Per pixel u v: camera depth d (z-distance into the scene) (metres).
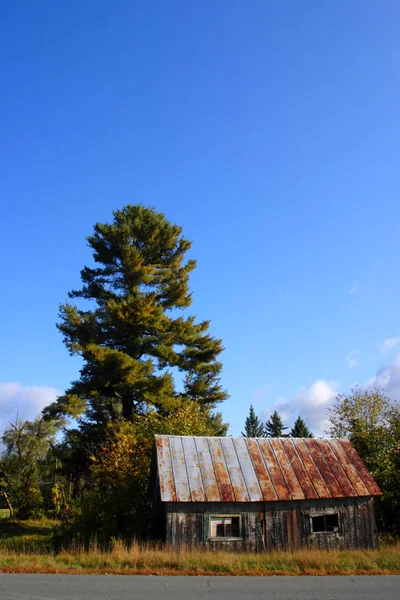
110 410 35.47
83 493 21.95
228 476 17.78
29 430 37.41
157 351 35.69
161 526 17.97
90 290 37.72
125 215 38.78
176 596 9.79
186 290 38.72
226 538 16.88
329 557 14.19
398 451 23.19
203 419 27.75
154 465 19.33
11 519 34.47
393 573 12.87
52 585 10.65
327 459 19.67
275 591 10.43
